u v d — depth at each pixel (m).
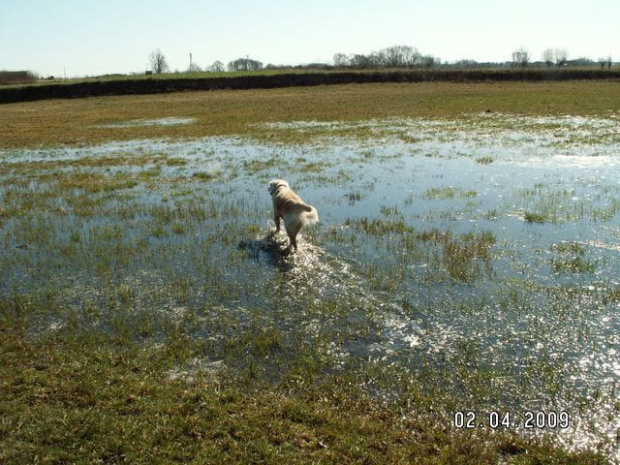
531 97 42.88
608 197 13.09
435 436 5.07
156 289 8.55
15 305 8.05
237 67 116.06
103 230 11.57
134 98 55.56
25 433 5.17
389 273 8.89
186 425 5.25
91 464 4.80
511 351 6.52
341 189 14.91
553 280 8.44
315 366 6.30
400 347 6.70
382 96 47.50
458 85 60.69
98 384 5.98
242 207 13.27
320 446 4.97
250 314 7.67
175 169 18.39
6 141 26.64
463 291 8.17
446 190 14.33
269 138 25.11
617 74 65.44
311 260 9.62
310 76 66.75
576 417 5.31
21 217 12.88
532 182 15.00
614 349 6.47
